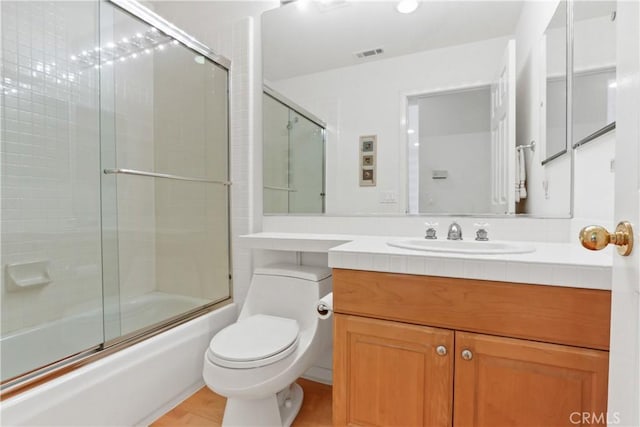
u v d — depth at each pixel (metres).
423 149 1.61
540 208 1.42
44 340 1.53
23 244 1.66
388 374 1.05
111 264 1.99
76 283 1.84
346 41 1.75
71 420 1.13
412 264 1.01
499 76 1.50
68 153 1.83
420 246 1.19
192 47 2.01
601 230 0.56
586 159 1.18
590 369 0.83
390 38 1.67
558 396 0.86
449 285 0.97
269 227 1.95
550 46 1.35
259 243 1.62
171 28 1.92
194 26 2.16
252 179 1.97
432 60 1.59
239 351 1.21
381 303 1.06
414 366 1.02
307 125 1.85
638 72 0.51
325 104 1.80
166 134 2.21
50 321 1.72
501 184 1.49
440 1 1.58
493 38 1.51
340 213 1.77
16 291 1.63
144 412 1.38
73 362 1.22
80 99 1.88
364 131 1.72
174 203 2.17
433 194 1.59
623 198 0.56
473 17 1.53
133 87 2.12
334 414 1.13
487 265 0.92
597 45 1.07
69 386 1.13
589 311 0.83
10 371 1.25
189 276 2.12
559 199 1.34
